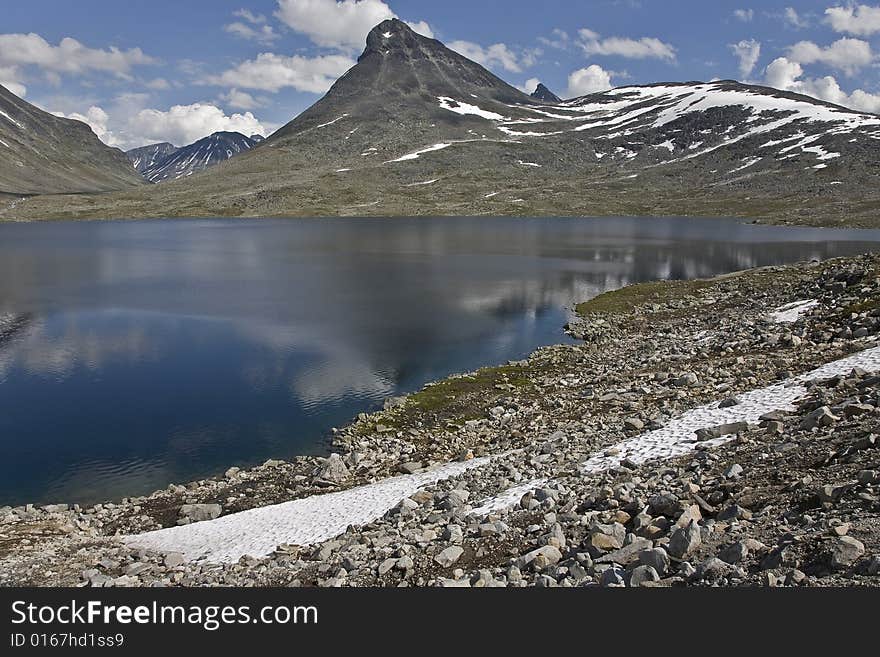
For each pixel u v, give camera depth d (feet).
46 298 255.29
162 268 351.05
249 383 147.33
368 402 134.00
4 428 121.70
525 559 48.19
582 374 136.26
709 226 634.84
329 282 298.35
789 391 80.07
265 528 74.33
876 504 40.34
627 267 347.77
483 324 206.80
